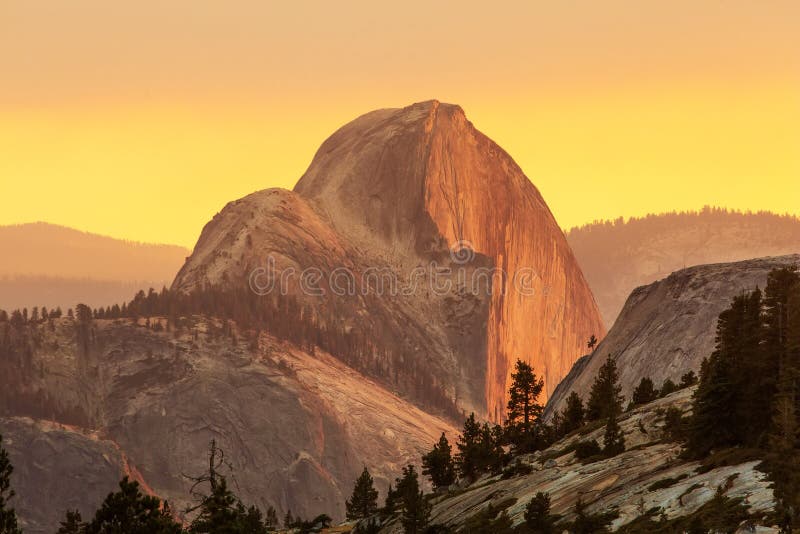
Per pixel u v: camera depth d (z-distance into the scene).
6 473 178.00
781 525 154.12
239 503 180.88
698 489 180.88
